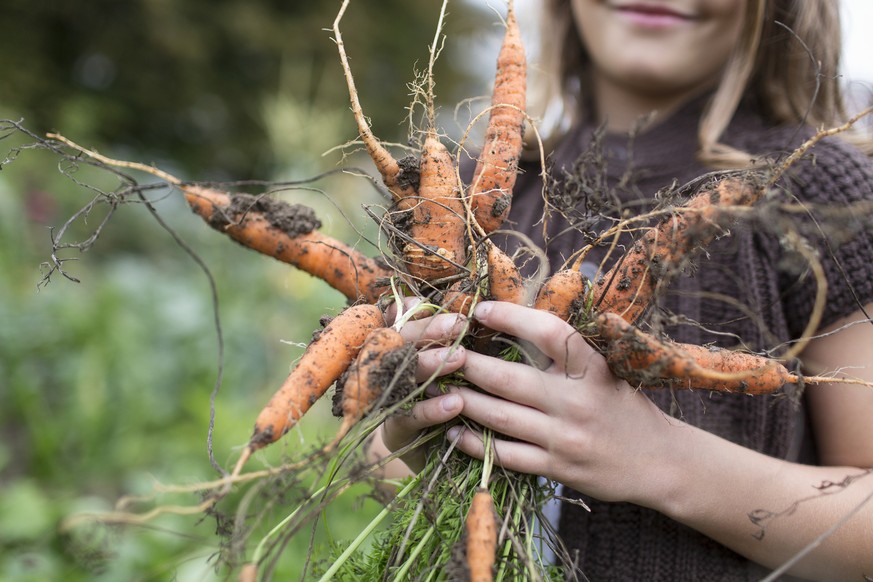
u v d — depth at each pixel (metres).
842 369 1.16
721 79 1.46
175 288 4.52
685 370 0.96
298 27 10.76
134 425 3.43
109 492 3.19
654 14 1.45
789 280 1.22
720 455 1.10
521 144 1.20
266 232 1.19
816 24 1.45
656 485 1.07
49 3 9.49
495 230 1.17
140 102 10.55
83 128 7.62
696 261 1.10
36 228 4.75
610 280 1.06
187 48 10.12
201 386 3.66
